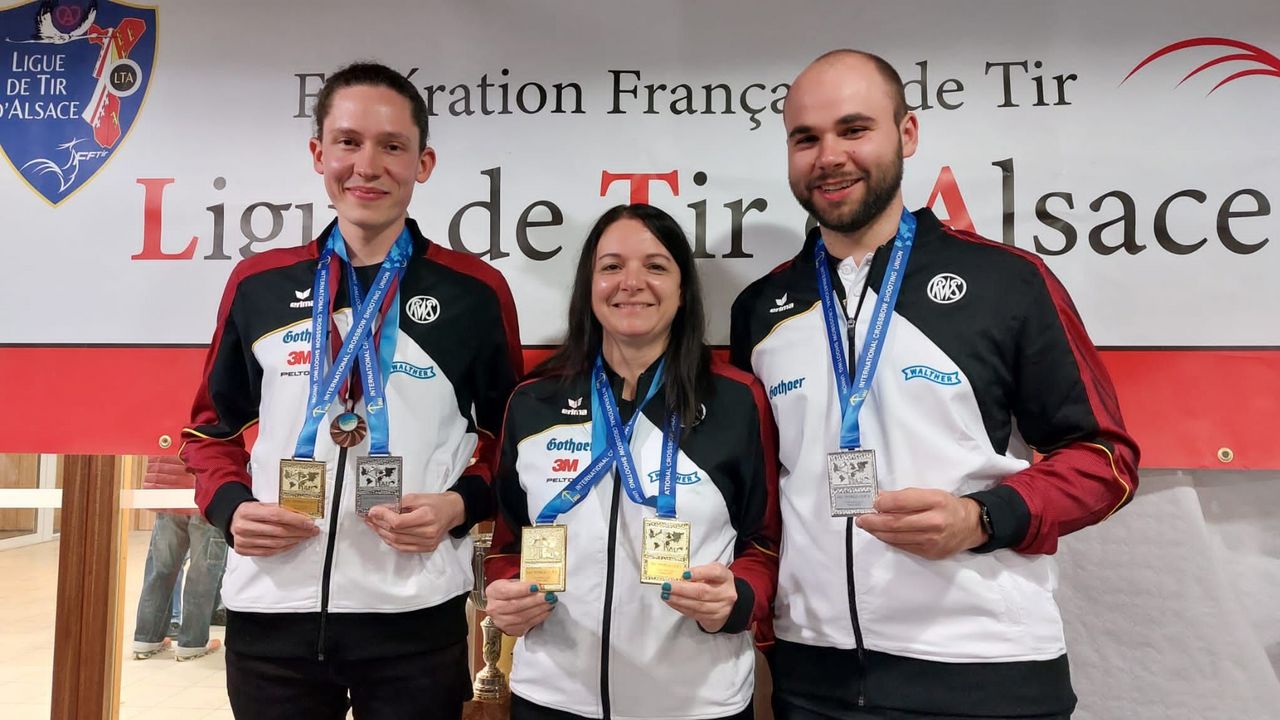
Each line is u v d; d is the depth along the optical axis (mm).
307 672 1540
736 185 2082
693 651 1414
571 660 1426
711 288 2078
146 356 2121
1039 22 2033
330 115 1595
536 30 2127
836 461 1349
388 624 1535
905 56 2061
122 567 2316
